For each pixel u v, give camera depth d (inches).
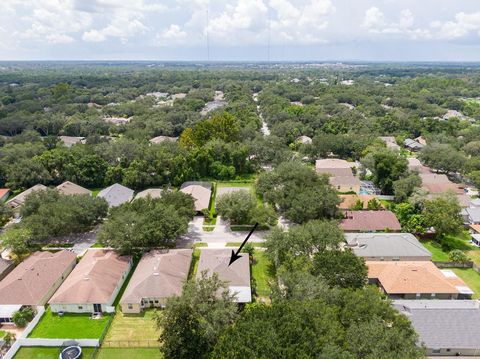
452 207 2588.6
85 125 5767.7
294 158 4254.4
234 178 4037.9
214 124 4650.6
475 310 1695.4
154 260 2143.2
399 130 5693.9
